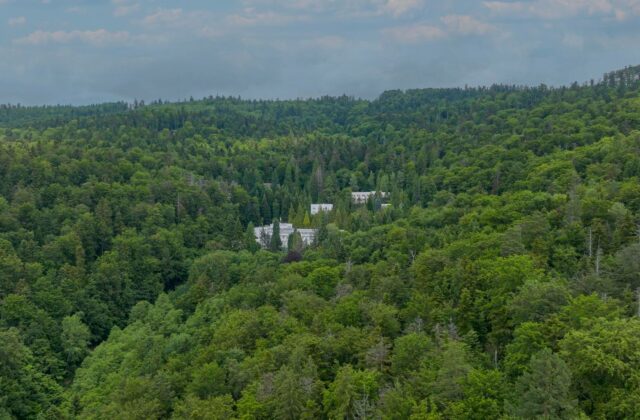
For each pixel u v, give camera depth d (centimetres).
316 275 10325
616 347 5203
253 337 8394
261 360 7331
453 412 5244
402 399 5575
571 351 5359
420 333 6775
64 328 11538
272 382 6706
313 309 8800
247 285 11481
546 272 7888
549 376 4978
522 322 6372
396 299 8538
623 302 6488
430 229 12838
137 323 11969
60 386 10344
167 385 7744
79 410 9431
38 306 11950
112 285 13575
